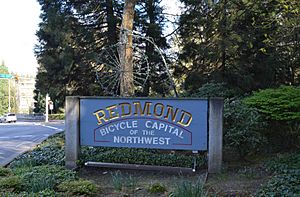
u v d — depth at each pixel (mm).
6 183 5434
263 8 12469
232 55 15320
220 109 7059
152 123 7461
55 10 19750
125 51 12227
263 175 6562
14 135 17484
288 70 15500
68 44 19531
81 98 7828
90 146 8078
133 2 12438
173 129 7344
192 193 4891
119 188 5820
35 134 18172
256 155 8273
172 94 18578
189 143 7246
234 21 14992
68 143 7785
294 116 7980
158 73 18703
